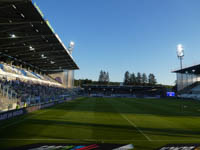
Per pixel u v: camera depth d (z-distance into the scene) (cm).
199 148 650
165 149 636
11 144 667
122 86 7625
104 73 11031
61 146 653
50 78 5534
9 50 2805
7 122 1118
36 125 1031
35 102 2239
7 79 2661
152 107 2381
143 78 11081
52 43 2370
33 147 636
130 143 703
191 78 6078
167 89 7500
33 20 1565
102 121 1194
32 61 3944
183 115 1605
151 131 920
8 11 1379
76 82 11450
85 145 669
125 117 1403
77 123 1105
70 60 3875
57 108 2031
